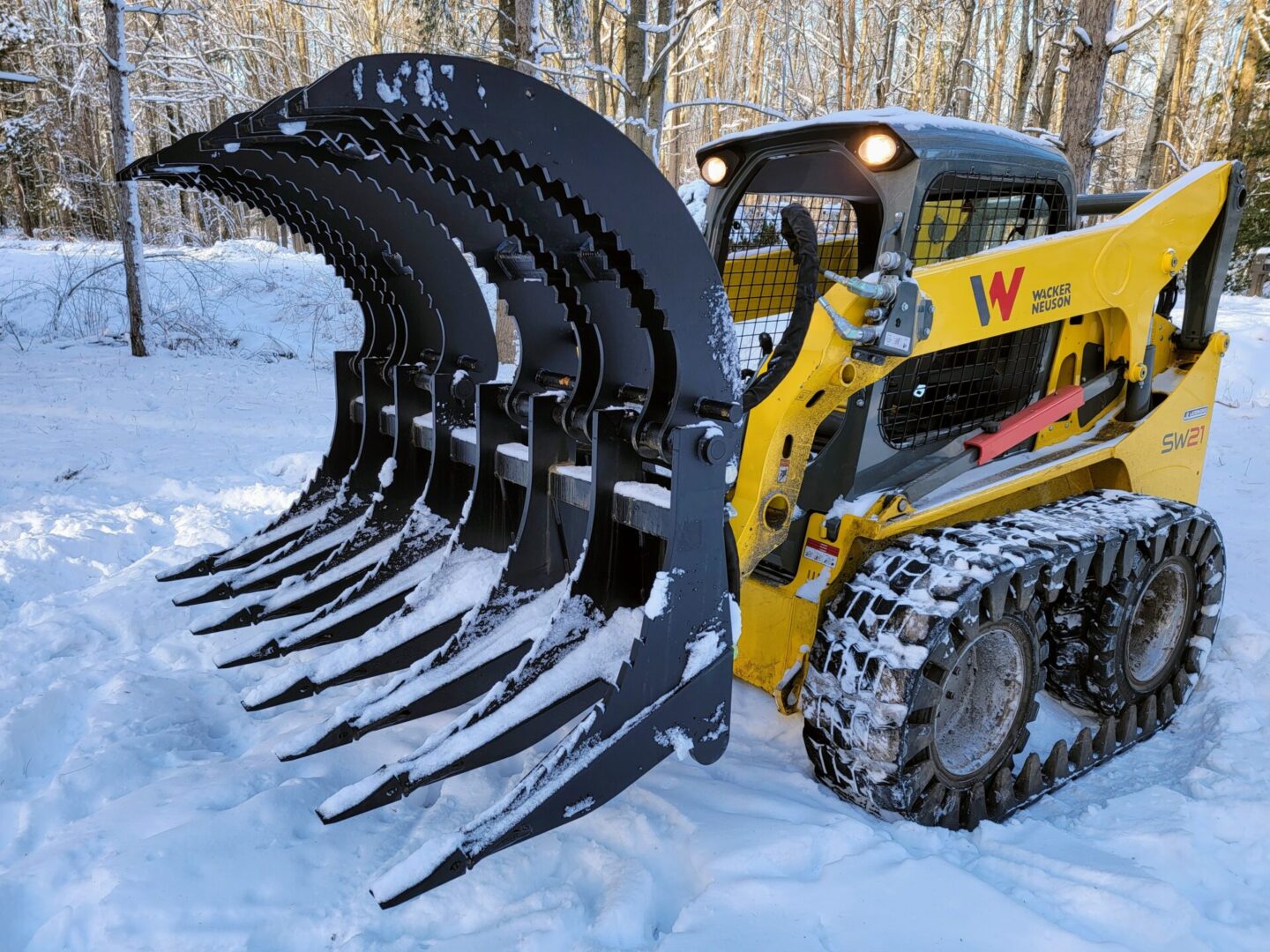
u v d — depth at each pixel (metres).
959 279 2.44
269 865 2.07
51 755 2.65
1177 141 23.73
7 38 18.48
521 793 1.88
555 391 2.55
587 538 2.26
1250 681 3.25
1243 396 8.94
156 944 1.84
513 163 1.74
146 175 2.62
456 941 1.85
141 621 3.44
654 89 7.96
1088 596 2.85
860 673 2.27
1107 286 2.89
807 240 2.37
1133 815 2.49
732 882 1.98
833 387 2.30
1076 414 3.16
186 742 2.66
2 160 22.84
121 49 9.27
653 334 2.03
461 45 10.33
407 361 3.18
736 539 2.30
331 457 3.47
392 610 2.79
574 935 1.88
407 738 2.62
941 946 1.85
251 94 17.98
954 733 2.54
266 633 3.29
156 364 9.70
